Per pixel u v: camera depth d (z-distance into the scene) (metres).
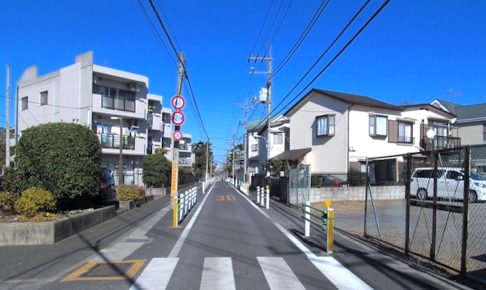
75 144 13.30
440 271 7.87
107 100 37.16
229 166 128.38
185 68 21.30
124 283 6.90
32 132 13.16
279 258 8.94
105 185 18.88
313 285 6.79
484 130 40.38
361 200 25.31
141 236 11.93
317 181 26.73
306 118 37.69
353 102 32.91
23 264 8.30
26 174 13.10
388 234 12.48
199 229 13.41
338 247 10.41
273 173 38.56
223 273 7.57
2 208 12.59
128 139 39.19
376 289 6.60
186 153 92.00
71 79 36.72
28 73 40.81
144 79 39.44
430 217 16.17
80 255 9.18
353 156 33.03
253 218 16.91
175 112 20.33
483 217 15.98
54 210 12.93
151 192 34.59
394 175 21.17
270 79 37.81
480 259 8.84
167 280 7.07
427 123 37.34
